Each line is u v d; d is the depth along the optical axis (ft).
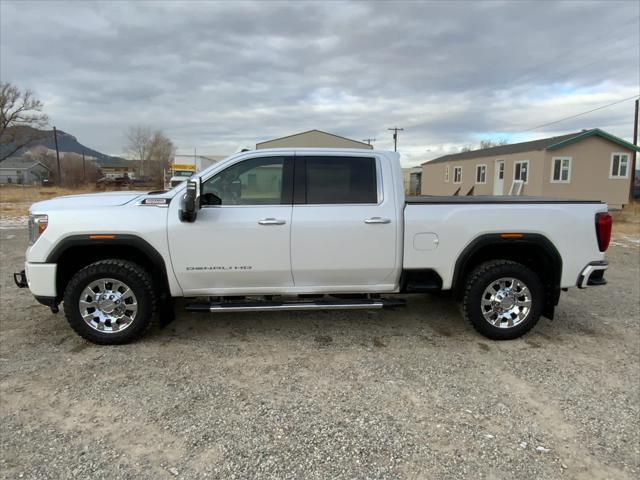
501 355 13.76
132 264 13.93
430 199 15.78
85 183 202.90
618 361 13.38
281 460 8.73
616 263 29.04
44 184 193.26
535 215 14.47
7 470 8.32
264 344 14.47
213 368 12.69
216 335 15.19
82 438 9.36
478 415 10.39
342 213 14.14
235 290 14.39
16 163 279.49
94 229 13.53
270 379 12.08
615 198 85.40
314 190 14.26
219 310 14.05
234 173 14.19
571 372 12.64
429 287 14.69
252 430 9.71
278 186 14.24
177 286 14.12
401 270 14.62
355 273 14.47
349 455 8.89
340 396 11.19
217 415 10.29
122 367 12.67
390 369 12.73
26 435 9.43
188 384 11.73
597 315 17.76
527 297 14.70
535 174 85.81
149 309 13.98
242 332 15.51
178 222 13.70
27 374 12.18
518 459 8.82
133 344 14.30
